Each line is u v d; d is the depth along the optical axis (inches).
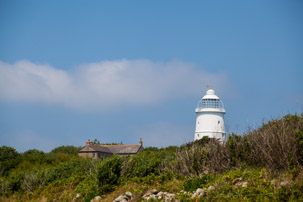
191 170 965.8
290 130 847.7
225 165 931.3
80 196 1013.8
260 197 675.4
